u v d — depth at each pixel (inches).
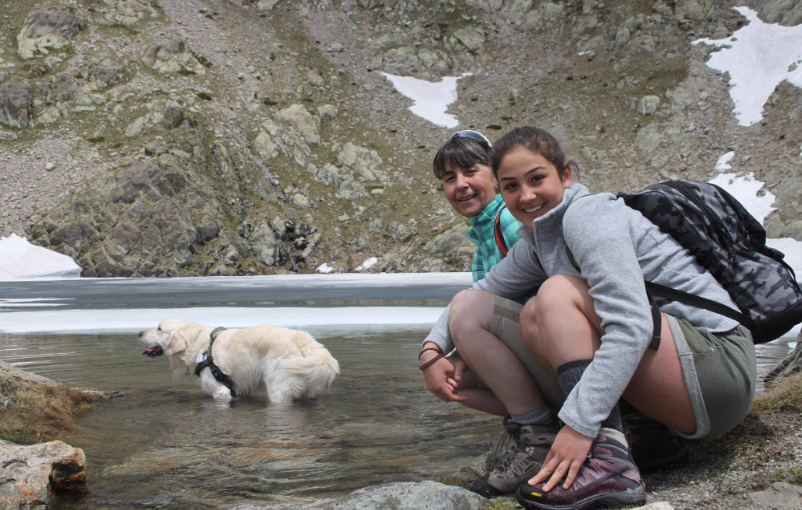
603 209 67.0
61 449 85.9
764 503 64.2
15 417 118.4
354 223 1283.2
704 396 66.7
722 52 1590.8
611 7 1815.9
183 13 1668.3
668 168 1332.4
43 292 661.3
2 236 1055.6
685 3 1721.2
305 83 1574.8
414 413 134.0
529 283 81.2
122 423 128.5
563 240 72.1
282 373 153.9
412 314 384.5
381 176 1380.4
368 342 263.1
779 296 68.5
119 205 1108.5
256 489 84.7
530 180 71.3
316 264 1206.9
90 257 1058.7
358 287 703.7
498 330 76.9
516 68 1734.7
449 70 1745.8
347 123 1509.6
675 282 70.2
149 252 1076.5
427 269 1135.0
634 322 62.5
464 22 1871.3
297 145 1418.6
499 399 80.1
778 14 1624.0
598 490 64.6
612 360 62.9
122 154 1184.8
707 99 1475.1
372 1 1916.8
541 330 69.3
